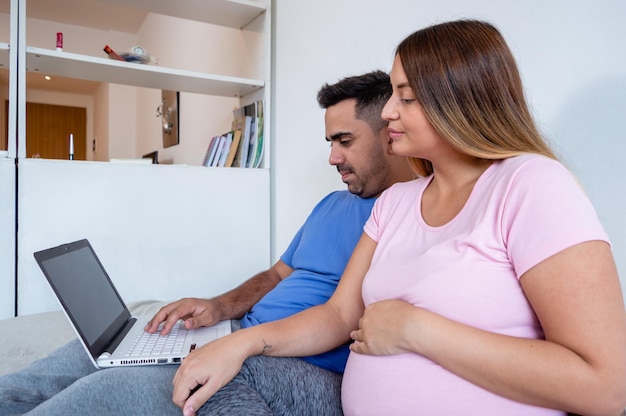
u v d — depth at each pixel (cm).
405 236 73
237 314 116
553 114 92
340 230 108
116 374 72
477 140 63
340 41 161
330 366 90
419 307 60
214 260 188
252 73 216
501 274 57
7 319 136
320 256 108
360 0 150
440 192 72
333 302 86
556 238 51
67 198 161
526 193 56
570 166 89
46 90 616
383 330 62
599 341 47
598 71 84
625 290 81
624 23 80
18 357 109
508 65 65
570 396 48
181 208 181
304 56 183
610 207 83
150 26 429
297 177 188
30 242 155
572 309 49
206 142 302
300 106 186
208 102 299
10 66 155
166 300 179
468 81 63
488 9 106
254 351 73
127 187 171
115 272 170
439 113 64
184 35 338
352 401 68
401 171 107
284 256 132
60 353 95
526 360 50
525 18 97
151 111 431
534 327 56
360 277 84
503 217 57
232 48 244
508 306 56
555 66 91
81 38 461
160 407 69
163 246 178
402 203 80
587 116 86
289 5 195
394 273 68
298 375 75
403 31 131
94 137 626
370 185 107
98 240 166
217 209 189
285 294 106
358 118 105
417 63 65
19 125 155
